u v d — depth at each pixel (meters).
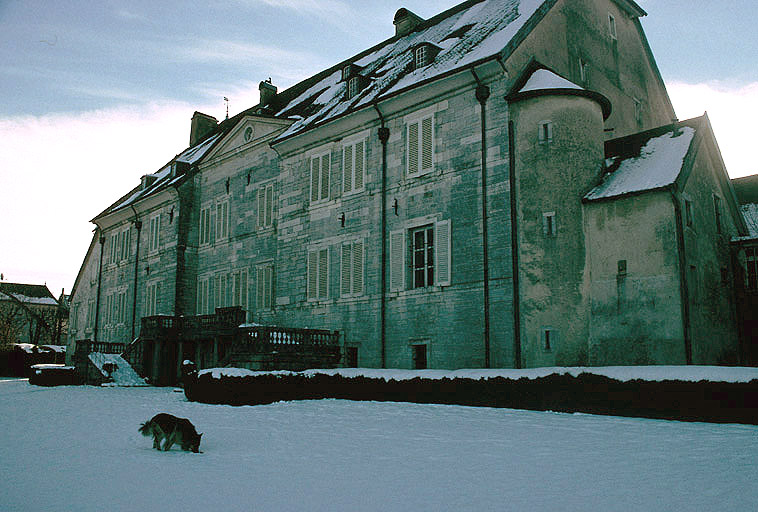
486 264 20.20
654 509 6.61
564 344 18.55
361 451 10.65
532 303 19.09
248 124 33.12
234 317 28.44
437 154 22.44
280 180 29.75
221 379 21.17
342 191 26.20
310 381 21.05
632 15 29.14
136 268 40.44
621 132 26.50
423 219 22.62
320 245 26.91
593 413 14.49
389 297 23.41
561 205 19.31
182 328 32.75
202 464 9.61
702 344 17.64
